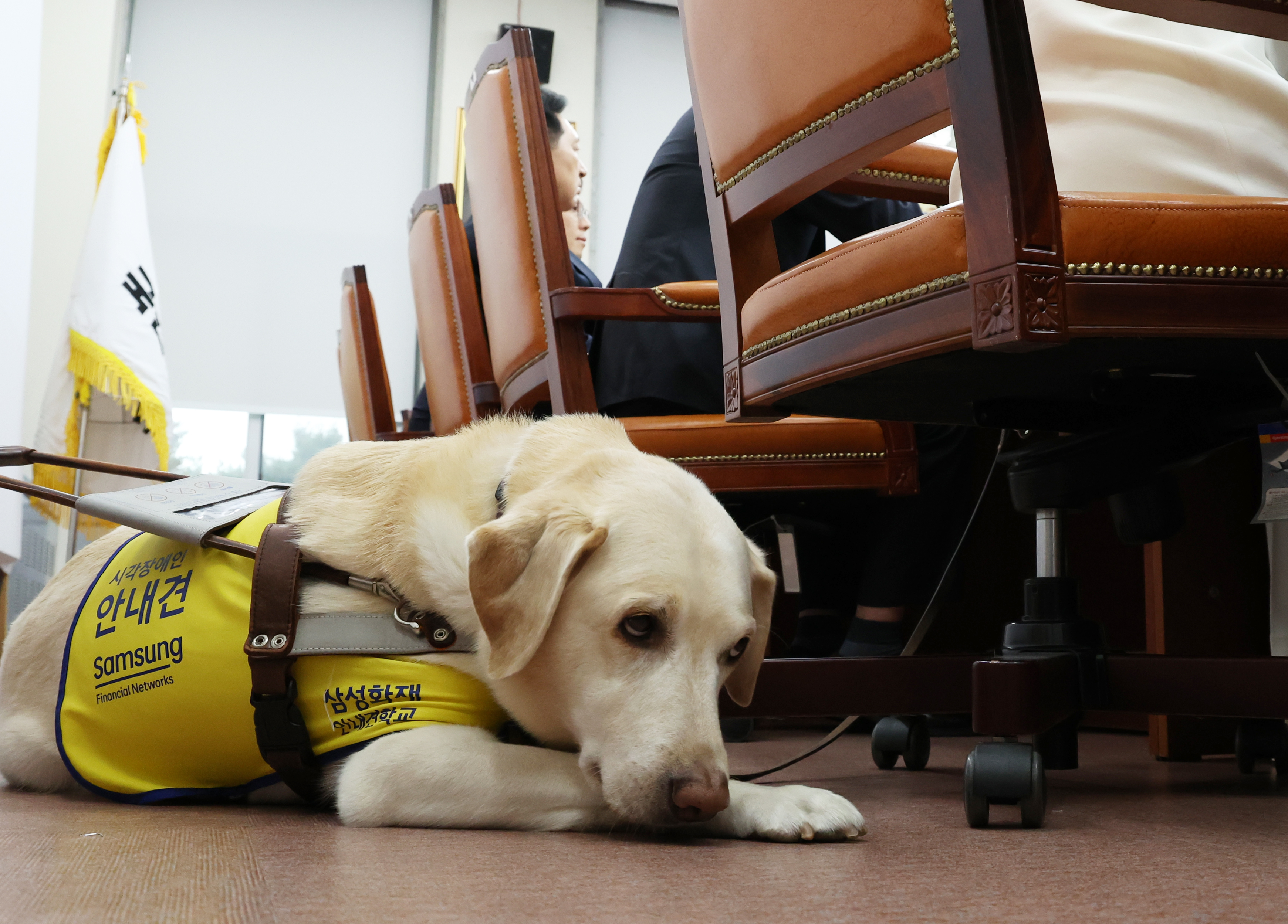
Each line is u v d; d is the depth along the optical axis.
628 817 0.92
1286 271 0.91
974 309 0.87
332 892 0.69
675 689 0.95
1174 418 1.26
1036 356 1.03
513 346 1.89
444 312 2.51
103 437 4.44
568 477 1.06
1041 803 0.99
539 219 1.77
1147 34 1.17
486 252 2.01
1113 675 1.23
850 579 2.68
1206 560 1.92
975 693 1.07
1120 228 0.87
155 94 6.28
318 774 1.11
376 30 6.58
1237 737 1.56
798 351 1.12
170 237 6.25
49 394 4.23
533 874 0.76
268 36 6.45
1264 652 1.96
